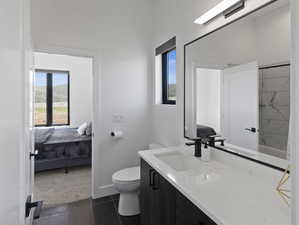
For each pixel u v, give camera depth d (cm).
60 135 374
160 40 257
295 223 40
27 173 96
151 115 288
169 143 238
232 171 135
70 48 235
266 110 123
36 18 218
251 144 133
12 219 53
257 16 125
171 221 123
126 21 267
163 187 134
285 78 111
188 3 195
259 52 125
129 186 202
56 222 202
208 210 85
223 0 143
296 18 41
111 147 264
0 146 42
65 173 332
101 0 251
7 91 48
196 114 189
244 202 92
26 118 87
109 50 258
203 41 175
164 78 265
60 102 499
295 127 41
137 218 210
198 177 122
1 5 43
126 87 271
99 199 250
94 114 251
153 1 279
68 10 233
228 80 151
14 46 56
